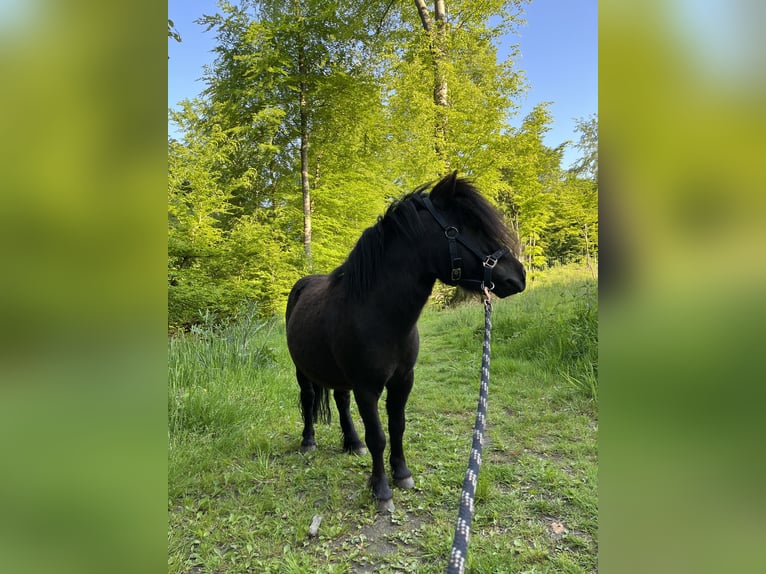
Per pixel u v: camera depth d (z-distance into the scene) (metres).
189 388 3.73
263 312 9.42
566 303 6.21
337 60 11.48
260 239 9.11
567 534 2.15
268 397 4.16
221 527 2.33
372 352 2.30
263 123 10.70
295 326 2.94
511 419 3.61
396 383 2.52
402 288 2.27
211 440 3.23
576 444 3.08
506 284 2.22
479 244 2.22
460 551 1.06
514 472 2.75
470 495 1.24
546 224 16.31
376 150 13.04
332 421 3.90
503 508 2.39
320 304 2.70
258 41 10.46
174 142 8.32
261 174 11.94
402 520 2.35
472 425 3.58
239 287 8.22
